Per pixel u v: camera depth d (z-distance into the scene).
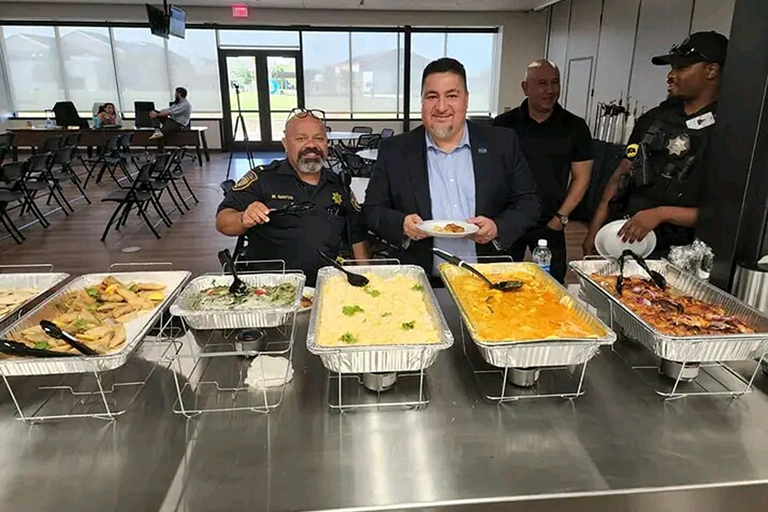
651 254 1.79
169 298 1.25
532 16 9.15
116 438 0.91
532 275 1.44
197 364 1.14
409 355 0.93
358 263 1.67
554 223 2.58
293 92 10.38
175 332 1.25
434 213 1.79
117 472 0.83
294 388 1.05
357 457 0.86
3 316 1.17
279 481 0.81
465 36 9.95
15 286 1.42
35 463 0.85
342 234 1.99
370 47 10.09
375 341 1.01
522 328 1.08
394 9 9.15
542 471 0.84
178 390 0.98
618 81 5.86
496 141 1.80
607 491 0.80
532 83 2.47
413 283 1.38
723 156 1.37
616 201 2.07
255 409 0.98
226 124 10.48
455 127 1.69
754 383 1.07
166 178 5.71
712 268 1.42
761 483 0.82
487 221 1.60
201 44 9.96
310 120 1.87
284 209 1.74
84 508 0.76
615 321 1.22
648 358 1.17
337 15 9.25
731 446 0.90
